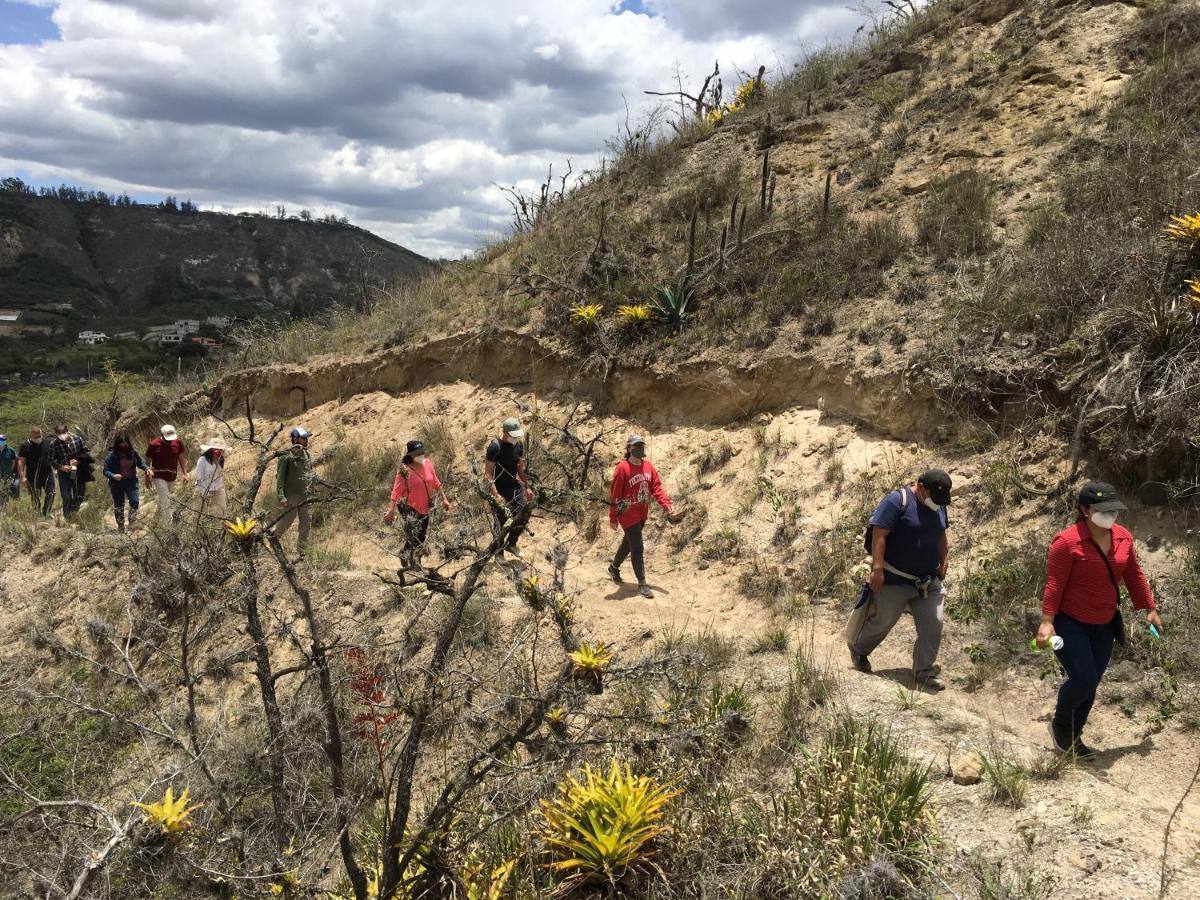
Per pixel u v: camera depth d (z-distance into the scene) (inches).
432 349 523.2
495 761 159.6
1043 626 176.1
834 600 280.2
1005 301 308.0
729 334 393.1
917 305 344.8
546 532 378.3
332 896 177.8
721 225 461.1
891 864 144.6
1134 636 212.4
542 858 176.6
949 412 304.5
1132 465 248.4
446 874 162.2
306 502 191.3
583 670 159.3
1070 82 438.3
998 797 166.1
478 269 582.9
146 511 490.6
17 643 391.5
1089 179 352.5
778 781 187.0
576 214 576.1
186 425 657.6
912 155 454.0
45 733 266.5
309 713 194.5
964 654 234.5
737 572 312.3
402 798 157.5
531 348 471.5
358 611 327.3
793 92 580.4
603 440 411.2
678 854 169.8
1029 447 278.8
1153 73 399.9
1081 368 272.1
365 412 538.3
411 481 337.7
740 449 362.3
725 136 571.2
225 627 320.2
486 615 281.6
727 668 246.2
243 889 166.9
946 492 212.1
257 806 202.4
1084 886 138.1
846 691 216.5
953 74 503.2
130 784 247.3
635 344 422.9
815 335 363.6
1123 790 165.0
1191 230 267.6
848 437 331.9
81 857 181.6
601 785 175.0
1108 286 285.6
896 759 176.4
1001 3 526.3
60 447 502.3
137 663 278.2
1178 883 133.6
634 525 309.0
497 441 352.5
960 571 261.9
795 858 157.6
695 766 190.4
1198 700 191.5
